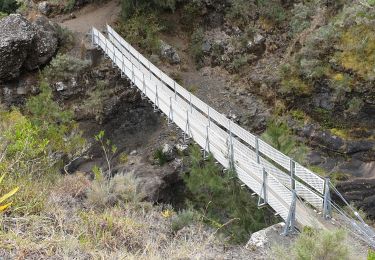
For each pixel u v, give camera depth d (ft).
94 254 14.46
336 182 43.27
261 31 59.26
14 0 67.26
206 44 62.69
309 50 49.80
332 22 50.42
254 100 55.36
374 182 43.34
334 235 15.37
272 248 17.15
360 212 32.94
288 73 52.34
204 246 18.43
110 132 53.11
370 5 47.57
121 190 24.71
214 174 29.09
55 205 18.60
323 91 48.55
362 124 46.24
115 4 68.18
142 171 47.14
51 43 55.31
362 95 45.65
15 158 20.70
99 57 56.34
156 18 63.26
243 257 18.43
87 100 53.62
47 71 53.52
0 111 48.78
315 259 15.10
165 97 39.52
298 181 27.17
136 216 21.90
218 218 27.04
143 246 17.46
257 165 25.25
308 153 45.98
